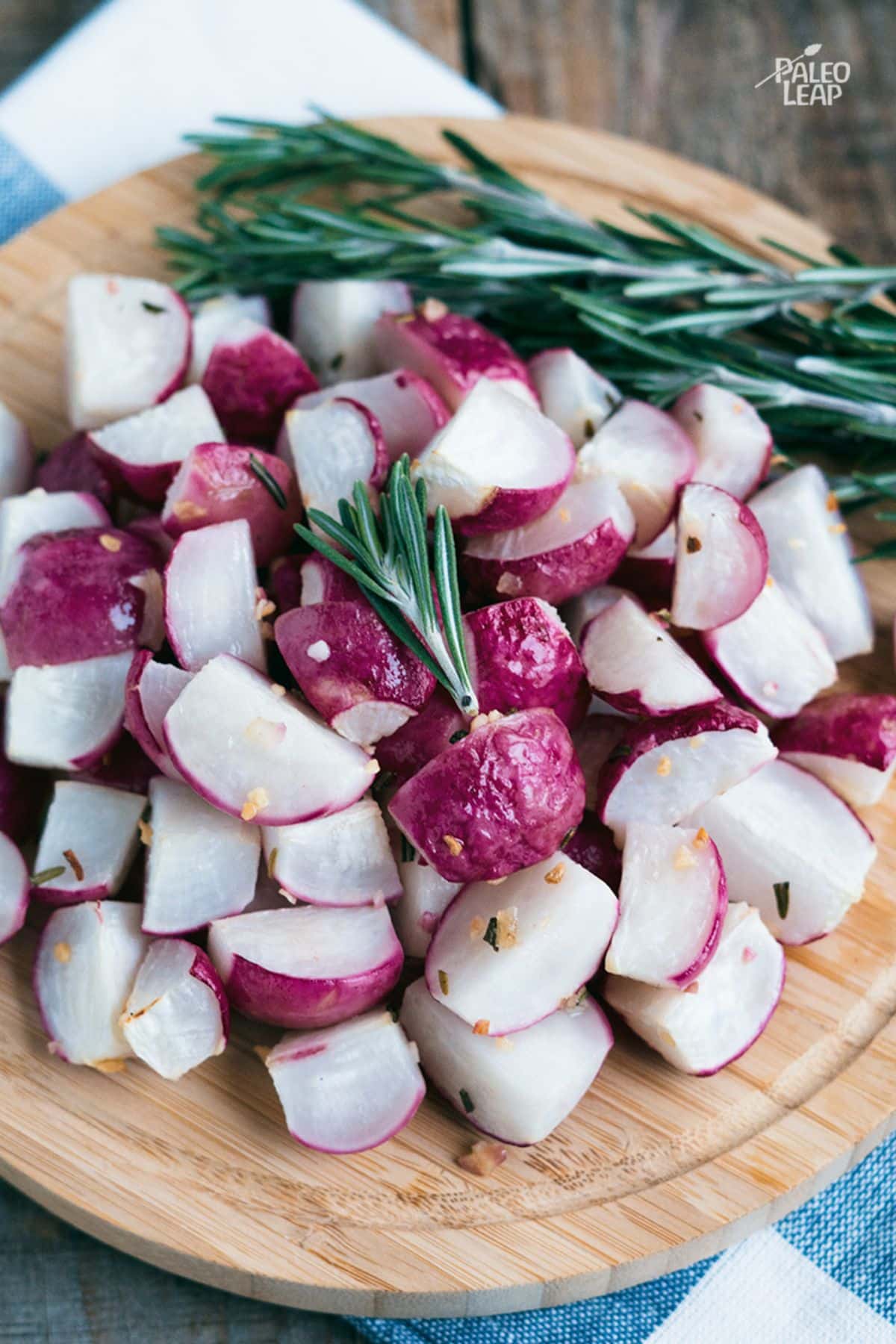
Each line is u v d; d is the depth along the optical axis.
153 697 0.35
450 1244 0.34
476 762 0.34
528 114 0.51
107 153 0.48
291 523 0.38
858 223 0.50
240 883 0.36
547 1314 0.37
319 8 0.50
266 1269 0.34
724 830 0.37
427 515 0.37
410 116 0.48
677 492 0.38
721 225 0.46
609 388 0.41
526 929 0.35
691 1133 0.36
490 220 0.44
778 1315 0.37
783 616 0.39
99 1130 0.35
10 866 0.37
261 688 0.35
